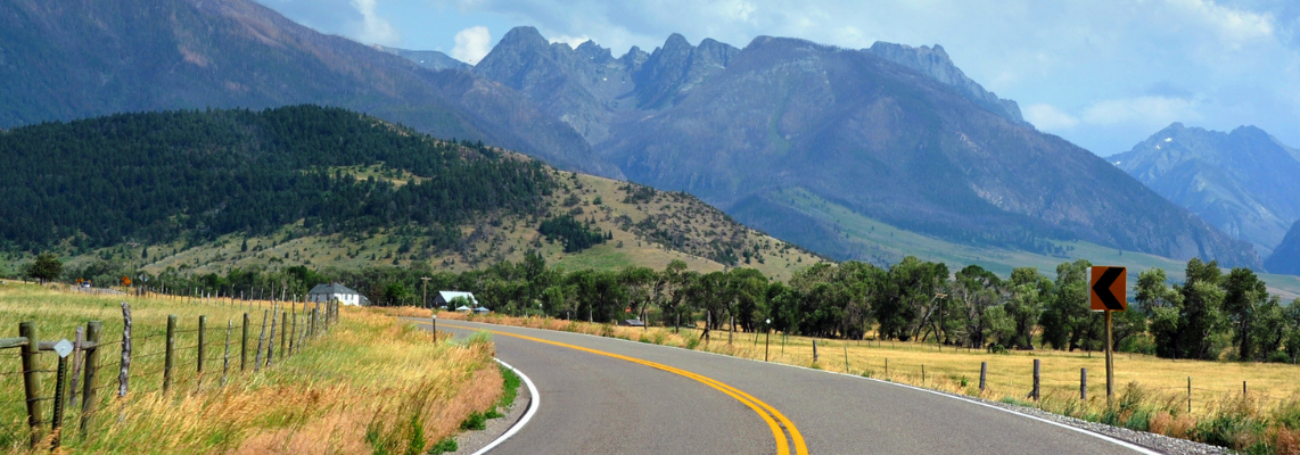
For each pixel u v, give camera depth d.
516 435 10.99
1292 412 10.39
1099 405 13.95
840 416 12.42
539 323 48.75
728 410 13.29
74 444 7.67
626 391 16.41
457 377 14.29
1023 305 99.38
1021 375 49.91
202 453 8.09
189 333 21.67
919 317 112.19
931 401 14.39
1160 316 88.88
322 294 135.75
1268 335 89.44
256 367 14.04
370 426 9.48
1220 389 40.06
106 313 27.70
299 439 8.62
